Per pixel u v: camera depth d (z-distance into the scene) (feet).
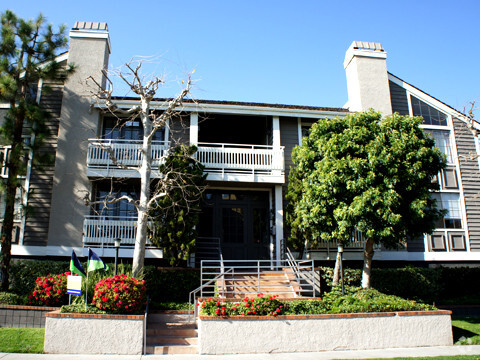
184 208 46.24
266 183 54.90
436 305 45.93
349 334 33.42
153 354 30.86
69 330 30.50
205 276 46.03
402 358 29.71
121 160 50.75
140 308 33.35
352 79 61.82
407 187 40.42
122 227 49.52
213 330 31.71
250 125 63.98
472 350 32.89
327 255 52.39
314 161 45.47
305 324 32.96
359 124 43.62
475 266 57.11
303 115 57.82
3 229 42.22
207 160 54.90
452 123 62.18
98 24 57.26
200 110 55.36
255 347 31.91
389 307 35.53
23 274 44.75
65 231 49.55
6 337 31.65
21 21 44.11
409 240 56.39
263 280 44.50
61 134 52.34
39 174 51.37
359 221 39.58
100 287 32.60
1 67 42.45
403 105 61.57
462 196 59.36
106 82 55.52
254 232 57.47
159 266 50.21
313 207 43.06
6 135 42.75
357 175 40.93
